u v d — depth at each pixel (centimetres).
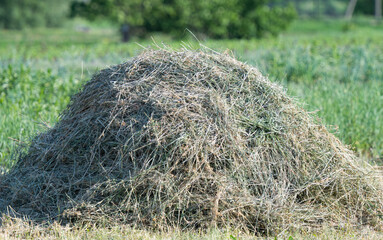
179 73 912
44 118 1325
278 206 816
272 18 5328
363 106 1450
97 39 5934
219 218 799
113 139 870
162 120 841
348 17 9556
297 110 939
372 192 888
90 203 821
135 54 1027
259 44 3491
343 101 1496
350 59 2552
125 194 823
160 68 924
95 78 973
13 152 1025
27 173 930
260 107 898
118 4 5166
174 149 817
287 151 873
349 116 1400
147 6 5078
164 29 5166
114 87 904
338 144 941
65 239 741
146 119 852
